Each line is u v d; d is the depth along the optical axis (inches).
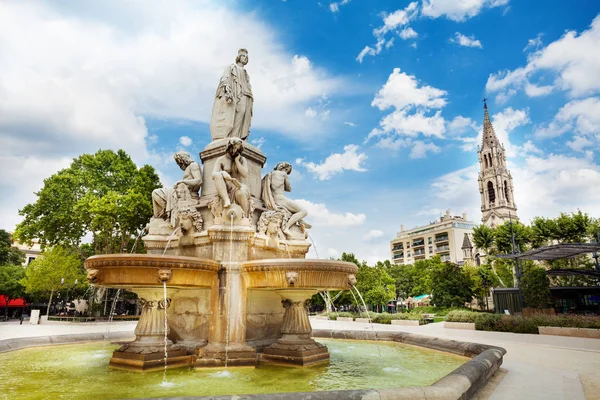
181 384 222.4
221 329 298.0
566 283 1254.3
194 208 367.2
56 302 1713.8
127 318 1158.3
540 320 584.7
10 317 1764.3
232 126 427.5
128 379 237.3
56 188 1211.2
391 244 4261.8
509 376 257.1
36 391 203.5
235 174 368.2
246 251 325.1
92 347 398.9
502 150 3695.9
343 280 309.9
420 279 2224.4
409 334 463.5
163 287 294.2
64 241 1307.8
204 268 293.0
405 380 236.2
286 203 416.2
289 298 326.3
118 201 1188.5
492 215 3442.4
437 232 3624.5
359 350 392.8
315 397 137.3
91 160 1254.9
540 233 1462.8
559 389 215.3
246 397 132.0
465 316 732.0
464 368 204.2
